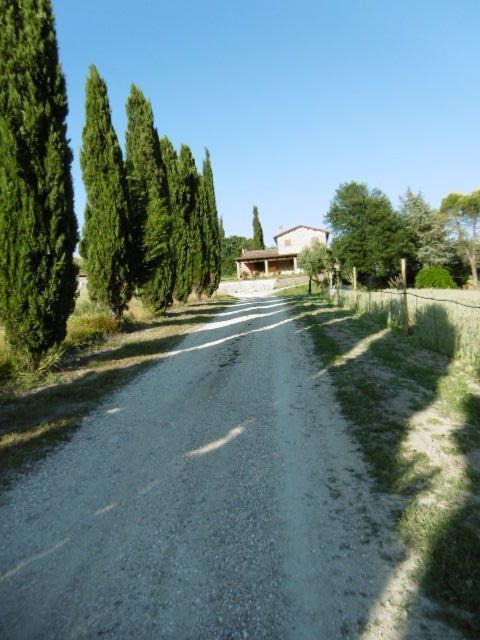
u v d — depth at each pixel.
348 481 3.66
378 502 3.31
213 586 2.55
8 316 7.59
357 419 4.98
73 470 4.11
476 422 4.70
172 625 2.29
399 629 2.20
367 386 6.16
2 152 7.48
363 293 15.41
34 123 7.79
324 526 3.07
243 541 2.95
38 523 3.27
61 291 8.18
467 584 2.45
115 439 4.83
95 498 3.60
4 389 6.94
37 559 2.87
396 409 5.23
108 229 12.82
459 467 3.76
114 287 13.35
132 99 18.25
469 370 6.78
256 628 2.25
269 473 3.90
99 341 11.31
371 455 4.06
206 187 30.94
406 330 10.16
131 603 2.46
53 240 8.01
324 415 5.25
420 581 2.50
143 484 3.81
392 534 2.92
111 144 12.81
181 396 6.41
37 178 7.90
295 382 6.81
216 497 3.54
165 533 3.08
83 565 2.79
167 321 16.61
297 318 15.71
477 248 37.56
